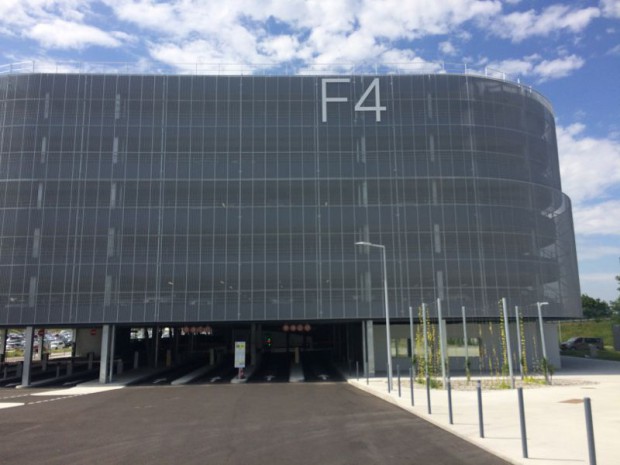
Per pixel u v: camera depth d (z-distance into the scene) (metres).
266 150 41.03
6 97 40.38
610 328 78.31
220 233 39.47
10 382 37.97
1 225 38.38
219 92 41.78
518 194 42.34
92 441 13.58
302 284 39.06
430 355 35.62
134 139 40.53
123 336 63.44
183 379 36.88
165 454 11.72
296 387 30.03
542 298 41.12
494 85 43.56
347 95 42.25
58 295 37.66
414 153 41.59
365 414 17.91
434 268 39.91
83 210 39.06
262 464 10.58
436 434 13.69
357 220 40.31
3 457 11.73
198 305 38.28
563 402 19.86
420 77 42.75
